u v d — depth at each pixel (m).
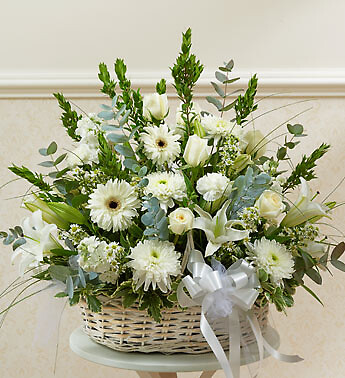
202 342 1.14
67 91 1.97
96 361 1.15
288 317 1.91
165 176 1.13
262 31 1.97
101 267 1.08
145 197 1.10
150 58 1.98
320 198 1.93
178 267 1.08
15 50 2.00
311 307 1.91
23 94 1.98
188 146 1.16
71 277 1.10
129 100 1.23
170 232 1.11
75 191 1.22
